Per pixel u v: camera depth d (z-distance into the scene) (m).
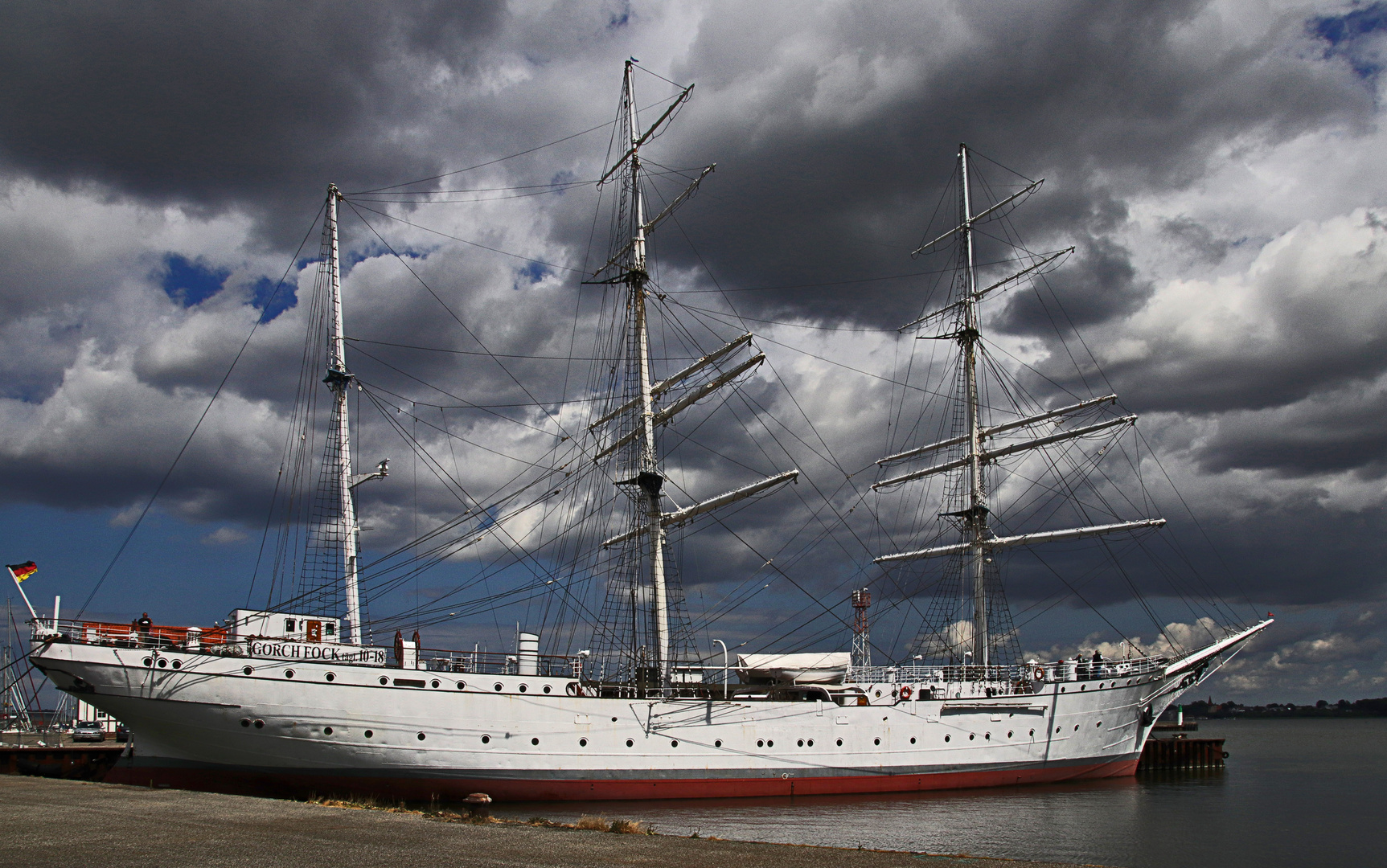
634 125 54.38
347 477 45.38
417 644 38.97
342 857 17.08
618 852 18.53
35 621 33.56
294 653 37.44
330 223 47.62
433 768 35.84
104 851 17.06
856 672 44.72
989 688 47.28
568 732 37.81
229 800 24.69
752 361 50.12
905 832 34.62
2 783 27.36
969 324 62.81
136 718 33.97
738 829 33.75
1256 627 56.41
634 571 49.53
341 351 46.44
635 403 51.72
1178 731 83.69
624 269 53.59
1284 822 40.53
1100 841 34.38
